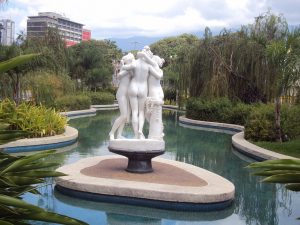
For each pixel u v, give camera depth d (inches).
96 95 1491.1
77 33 2758.4
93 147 554.9
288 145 528.4
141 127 339.9
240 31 911.0
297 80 537.6
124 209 269.4
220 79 893.2
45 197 287.7
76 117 1047.6
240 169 439.2
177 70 1061.8
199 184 297.6
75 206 271.0
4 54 755.4
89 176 309.3
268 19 867.4
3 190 77.1
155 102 335.3
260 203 302.0
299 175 73.0
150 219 252.1
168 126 904.9
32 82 833.5
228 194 278.2
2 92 752.3
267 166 76.9
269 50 546.9
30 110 557.9
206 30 936.9
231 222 253.4
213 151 569.0
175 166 368.5
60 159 457.1
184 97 995.3
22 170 82.4
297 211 281.4
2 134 82.0
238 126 809.5
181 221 251.3
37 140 505.7
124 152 323.9
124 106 341.1
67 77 1139.3
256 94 890.7
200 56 927.0
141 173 326.6
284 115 592.7
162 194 269.7
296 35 549.0
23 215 73.4
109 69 1792.6
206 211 270.5
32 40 1046.4
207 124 890.7
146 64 342.0
